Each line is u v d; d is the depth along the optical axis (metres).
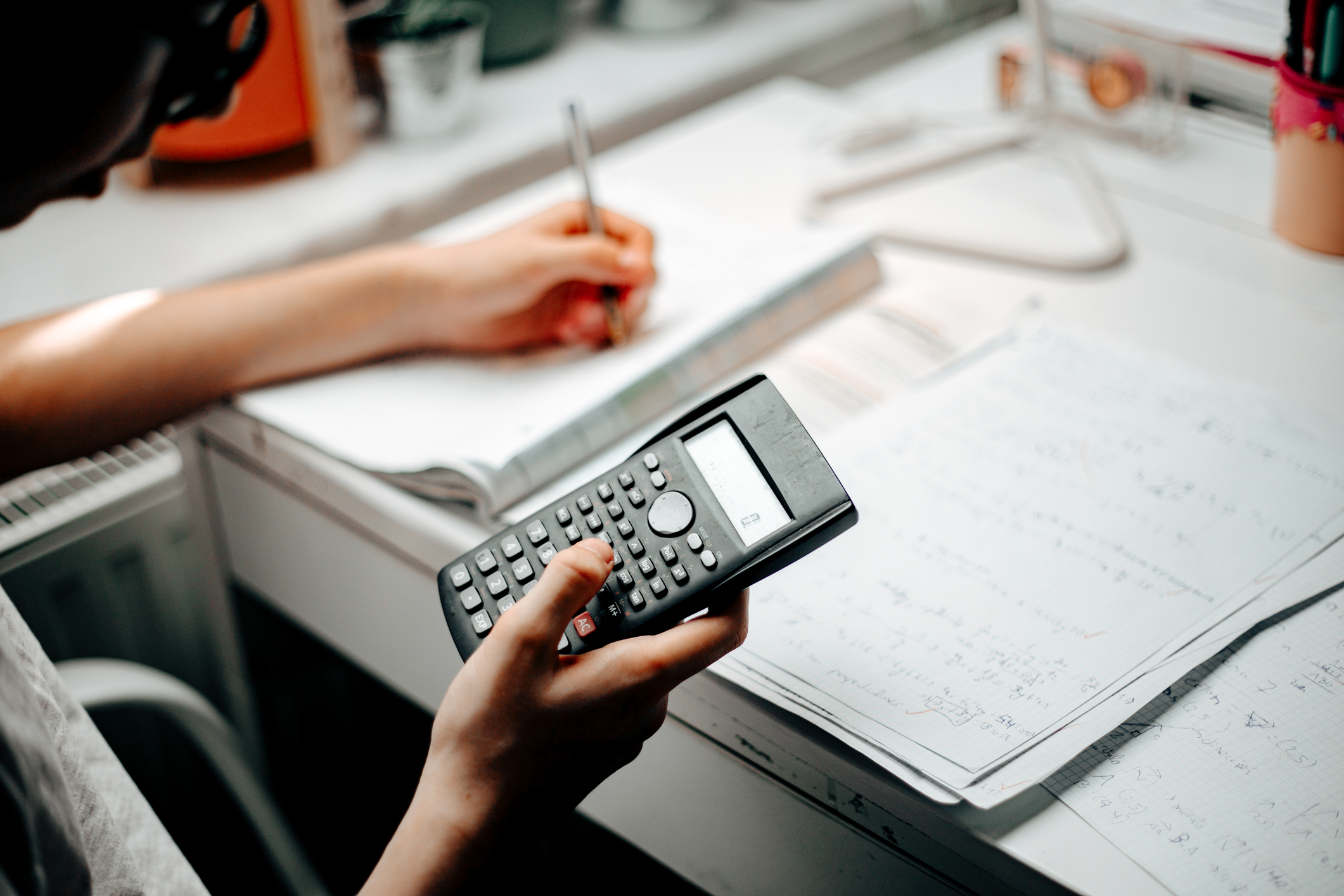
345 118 0.95
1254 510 0.46
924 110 0.89
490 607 0.41
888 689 0.40
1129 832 0.35
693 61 1.12
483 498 0.49
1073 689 0.39
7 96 0.36
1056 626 0.42
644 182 0.81
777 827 0.44
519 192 1.00
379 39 0.96
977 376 0.56
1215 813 0.36
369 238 0.90
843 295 0.65
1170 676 0.39
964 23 1.30
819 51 1.18
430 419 0.56
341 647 0.63
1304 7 0.62
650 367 0.57
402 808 0.92
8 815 0.29
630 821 0.51
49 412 0.57
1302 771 0.37
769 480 0.40
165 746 0.89
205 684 0.92
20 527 0.75
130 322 0.60
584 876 0.86
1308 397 0.54
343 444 0.55
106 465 0.80
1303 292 0.63
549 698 0.36
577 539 0.42
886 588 0.44
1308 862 0.34
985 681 0.40
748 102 0.93
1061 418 0.52
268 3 0.85
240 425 0.60
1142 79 0.79
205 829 0.94
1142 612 0.42
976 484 0.49
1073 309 0.63
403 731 0.90
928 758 0.37
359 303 0.60
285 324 0.59
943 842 0.38
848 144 0.84
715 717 0.43
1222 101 0.81
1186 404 0.52
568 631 0.39
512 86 1.09
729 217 0.76
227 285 0.63
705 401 0.43
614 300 0.59
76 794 0.39
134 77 0.38
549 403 0.55
